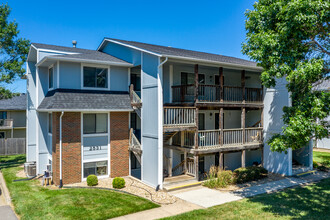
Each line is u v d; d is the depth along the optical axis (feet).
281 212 31.24
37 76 52.90
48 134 52.60
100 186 42.68
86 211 31.48
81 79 47.78
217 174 45.34
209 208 32.89
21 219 29.43
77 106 43.34
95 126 46.88
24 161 69.87
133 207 33.14
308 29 32.24
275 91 52.75
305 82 33.17
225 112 60.75
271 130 53.47
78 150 44.83
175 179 44.52
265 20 36.99
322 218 29.32
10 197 37.78
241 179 45.62
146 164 45.37
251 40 38.01
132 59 51.03
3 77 64.23
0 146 79.15
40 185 44.19
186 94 48.83
